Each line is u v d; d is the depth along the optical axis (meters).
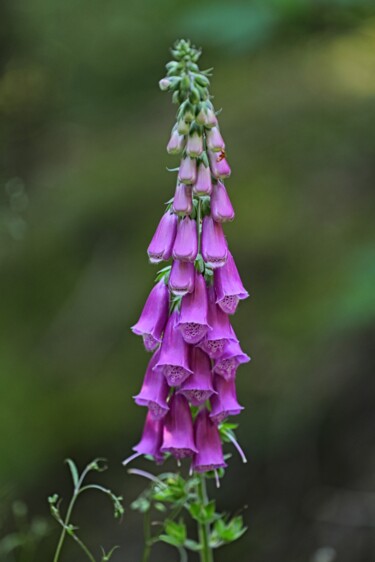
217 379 3.76
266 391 9.68
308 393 9.49
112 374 10.62
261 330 10.12
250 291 10.52
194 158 3.39
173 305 3.75
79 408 10.30
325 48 13.87
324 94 13.20
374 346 9.52
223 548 9.04
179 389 3.68
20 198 9.41
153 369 3.66
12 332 11.70
